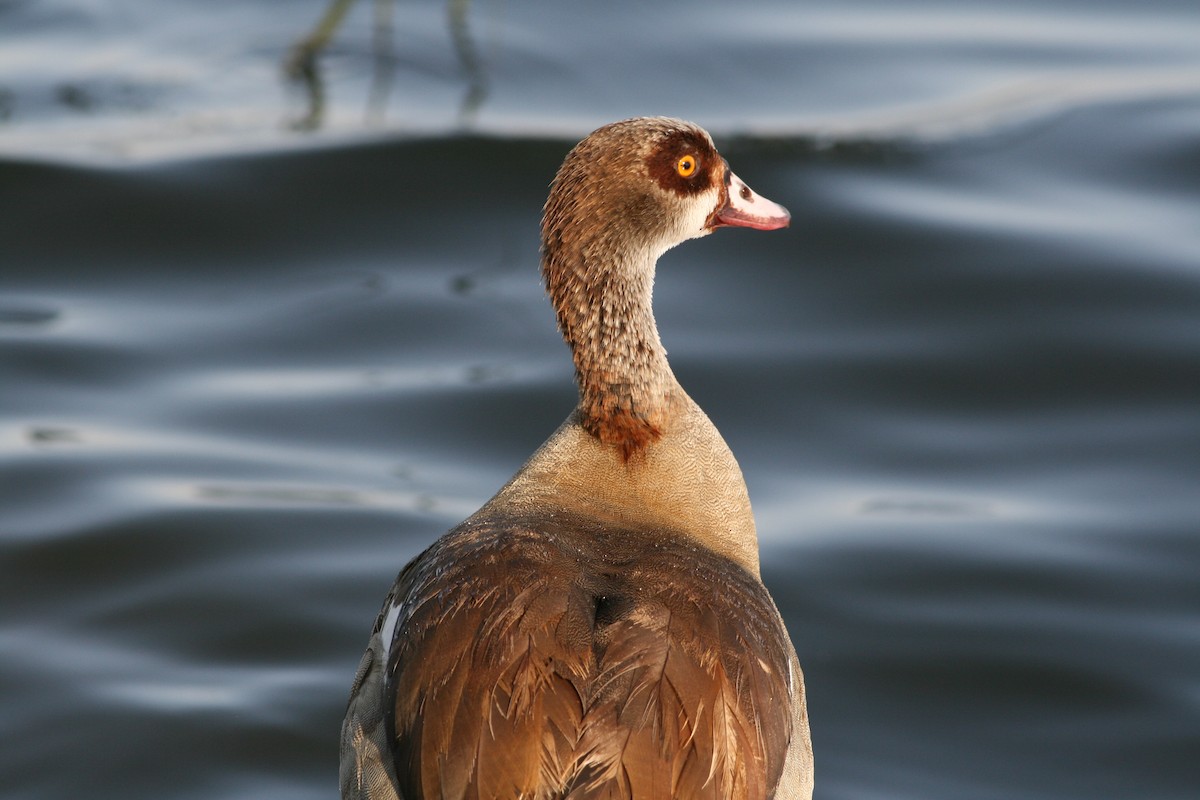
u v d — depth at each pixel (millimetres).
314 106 19234
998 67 20141
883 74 20000
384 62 20344
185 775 10602
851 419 14672
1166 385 14984
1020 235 16828
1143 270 16266
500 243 17016
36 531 13055
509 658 6727
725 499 8523
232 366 15312
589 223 8539
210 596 12414
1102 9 21609
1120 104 19172
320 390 14953
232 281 16453
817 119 18984
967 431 14539
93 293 16281
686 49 20594
